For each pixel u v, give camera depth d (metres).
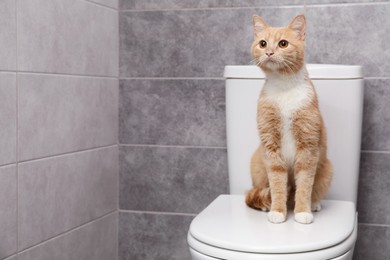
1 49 1.44
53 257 1.71
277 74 1.46
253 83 1.74
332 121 1.70
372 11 1.85
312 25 1.90
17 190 1.53
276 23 1.93
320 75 1.69
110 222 2.09
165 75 2.05
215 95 2.01
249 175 1.76
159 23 2.04
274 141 1.49
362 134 1.90
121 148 2.12
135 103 2.09
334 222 1.40
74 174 1.81
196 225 1.36
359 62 1.88
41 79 1.61
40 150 1.62
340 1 1.87
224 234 1.29
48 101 1.65
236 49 1.97
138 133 2.10
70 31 1.75
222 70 1.99
